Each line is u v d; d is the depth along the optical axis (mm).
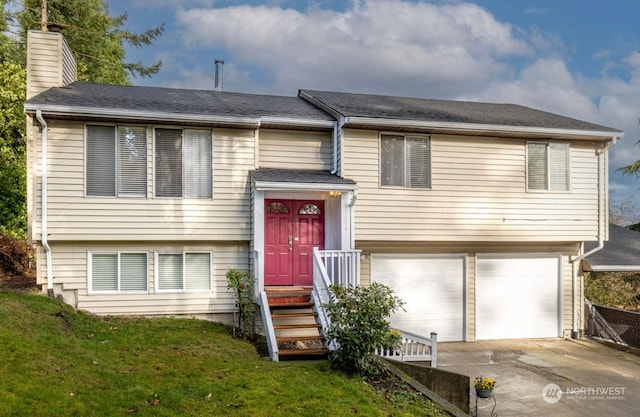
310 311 10312
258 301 10320
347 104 12562
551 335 13438
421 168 11812
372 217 11391
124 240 10516
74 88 11672
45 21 17766
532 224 12391
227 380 6797
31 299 9492
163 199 10641
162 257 10992
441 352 11688
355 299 7914
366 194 11383
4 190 14938
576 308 13508
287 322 10438
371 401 6555
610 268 13242
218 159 11000
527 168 12430
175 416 5480
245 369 7398
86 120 10164
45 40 11344
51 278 10242
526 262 13352
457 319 12898
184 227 10750
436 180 11852
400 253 12523
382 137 11617
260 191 10656
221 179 11000
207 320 11008
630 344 12477
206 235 10867
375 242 12227
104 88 12430
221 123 10734
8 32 19234
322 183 10562
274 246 11867
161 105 10695
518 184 12352
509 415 7859
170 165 10727
